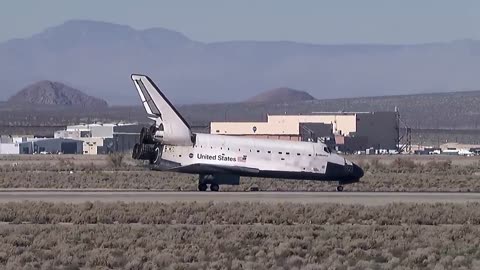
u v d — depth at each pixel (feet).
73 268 470.39
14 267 463.83
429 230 632.79
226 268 463.83
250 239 581.94
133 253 508.94
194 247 531.50
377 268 481.05
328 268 467.52
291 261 491.72
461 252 533.96
